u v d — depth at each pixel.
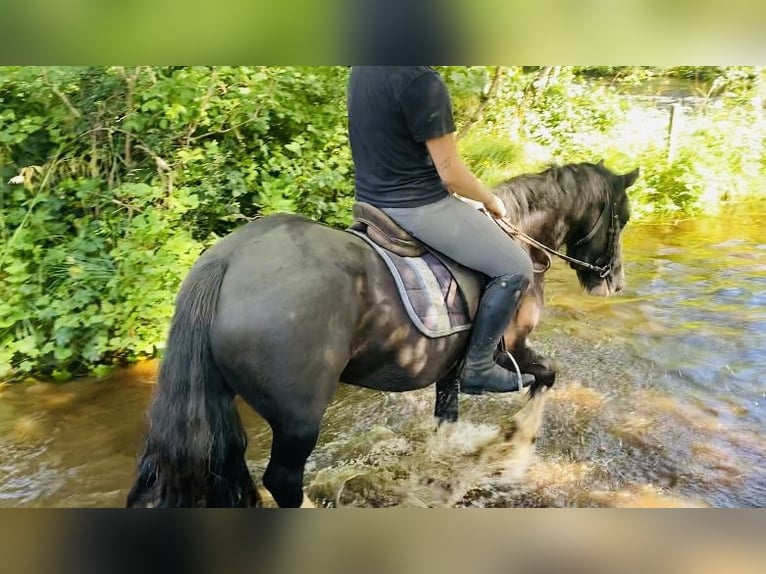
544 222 3.16
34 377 4.02
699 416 3.58
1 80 4.34
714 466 3.16
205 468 2.09
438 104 2.23
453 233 2.44
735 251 6.32
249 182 4.95
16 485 2.94
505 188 3.10
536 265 3.13
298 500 2.29
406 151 2.34
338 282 2.15
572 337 4.56
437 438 3.42
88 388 3.90
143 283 4.27
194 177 4.80
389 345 2.34
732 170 8.21
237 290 2.04
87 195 4.44
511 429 3.37
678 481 3.05
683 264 5.96
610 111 8.52
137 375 4.07
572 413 3.61
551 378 3.26
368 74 2.31
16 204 4.43
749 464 3.17
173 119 4.70
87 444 3.29
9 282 4.19
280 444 2.19
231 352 2.03
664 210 7.73
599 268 3.42
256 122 5.06
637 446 3.32
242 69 5.00
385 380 2.45
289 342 2.04
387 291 2.31
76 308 4.18
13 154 4.53
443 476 3.13
